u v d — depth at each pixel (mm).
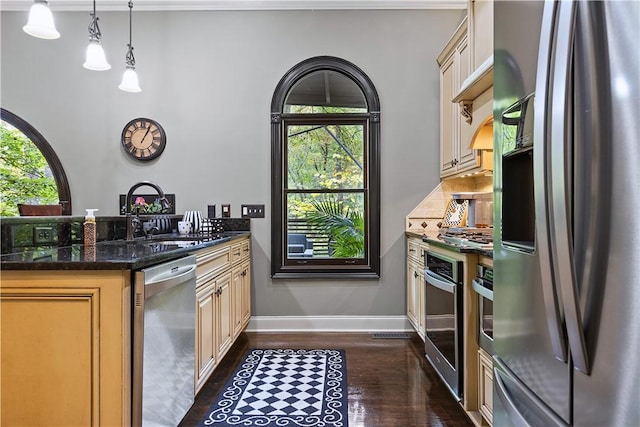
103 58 2359
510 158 1126
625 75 630
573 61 734
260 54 3367
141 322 1338
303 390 2207
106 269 1285
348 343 2992
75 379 1290
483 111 2367
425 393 2174
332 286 3330
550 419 868
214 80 3375
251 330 3322
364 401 2084
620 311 653
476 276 1868
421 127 3342
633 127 618
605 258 682
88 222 1825
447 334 2057
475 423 1805
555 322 808
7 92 3396
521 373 1028
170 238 2430
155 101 3377
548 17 791
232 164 3363
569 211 739
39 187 3510
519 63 1026
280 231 3338
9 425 1287
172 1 3297
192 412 1974
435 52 3338
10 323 1293
